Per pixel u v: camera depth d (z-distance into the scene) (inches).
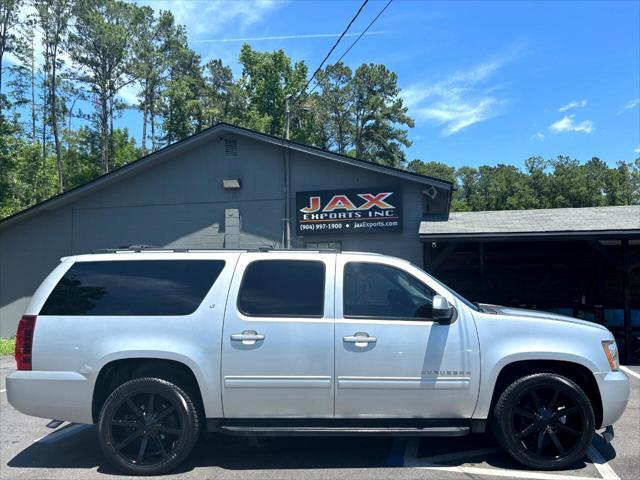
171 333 175.2
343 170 537.6
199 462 183.5
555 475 169.6
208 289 180.2
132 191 587.5
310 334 173.5
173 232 575.8
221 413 174.1
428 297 180.4
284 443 202.7
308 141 1887.3
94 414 176.4
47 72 1662.2
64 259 191.6
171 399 173.8
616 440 204.4
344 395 172.2
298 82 1846.7
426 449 195.2
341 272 181.8
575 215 483.2
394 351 172.6
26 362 177.3
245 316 176.1
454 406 173.2
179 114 1818.4
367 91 2154.3
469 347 173.8
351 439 206.8
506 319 177.9
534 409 175.8
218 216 566.9
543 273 551.5
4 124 1248.2
